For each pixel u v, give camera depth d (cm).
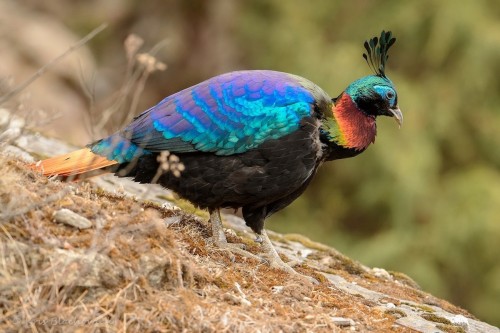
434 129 2352
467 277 2255
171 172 970
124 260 786
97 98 2442
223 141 957
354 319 889
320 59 2400
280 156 965
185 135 955
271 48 2538
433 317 978
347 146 1023
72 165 937
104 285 770
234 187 968
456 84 2383
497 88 2439
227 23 2759
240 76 990
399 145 2288
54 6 2817
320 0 2588
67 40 2470
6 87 930
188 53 2803
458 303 2281
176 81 2794
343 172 2333
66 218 802
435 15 2392
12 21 2436
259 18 2662
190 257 887
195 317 779
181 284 814
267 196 980
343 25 2558
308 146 978
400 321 934
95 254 769
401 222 2269
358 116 1030
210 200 984
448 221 2245
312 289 948
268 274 955
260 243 1087
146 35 2830
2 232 760
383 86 1035
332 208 2380
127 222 816
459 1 2388
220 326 780
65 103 2136
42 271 752
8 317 730
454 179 2333
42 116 1135
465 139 2398
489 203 2247
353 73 2341
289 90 980
